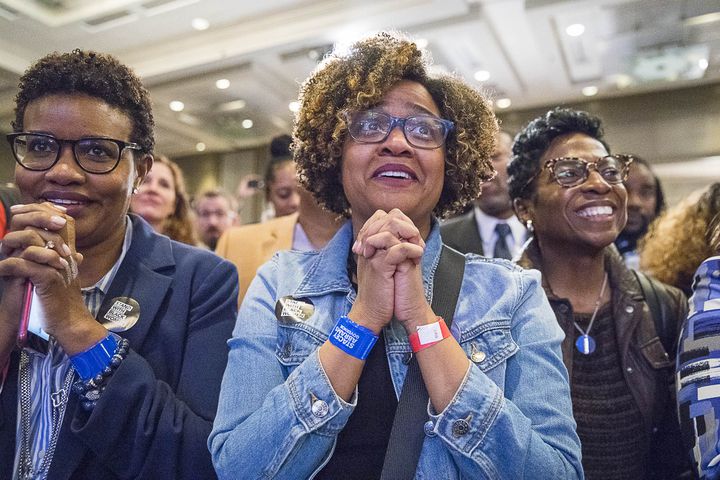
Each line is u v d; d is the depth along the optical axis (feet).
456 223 8.76
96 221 3.37
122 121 3.45
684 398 3.20
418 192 3.11
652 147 22.02
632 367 4.36
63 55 3.44
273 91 22.12
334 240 3.47
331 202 3.84
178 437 3.13
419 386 2.85
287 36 17.69
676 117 21.76
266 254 7.89
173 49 19.45
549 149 4.99
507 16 16.22
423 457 2.75
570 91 22.06
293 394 2.72
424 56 3.38
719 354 3.11
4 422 3.26
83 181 3.26
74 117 3.25
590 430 4.23
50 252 2.95
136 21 17.61
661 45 17.06
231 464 2.71
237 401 2.94
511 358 2.98
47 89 3.29
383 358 3.02
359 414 2.92
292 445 2.64
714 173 21.03
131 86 3.56
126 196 3.52
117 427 3.07
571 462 2.75
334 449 2.85
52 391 3.35
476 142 3.54
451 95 3.42
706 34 16.08
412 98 3.23
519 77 20.77
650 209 8.34
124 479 3.12
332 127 3.37
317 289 3.24
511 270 3.35
